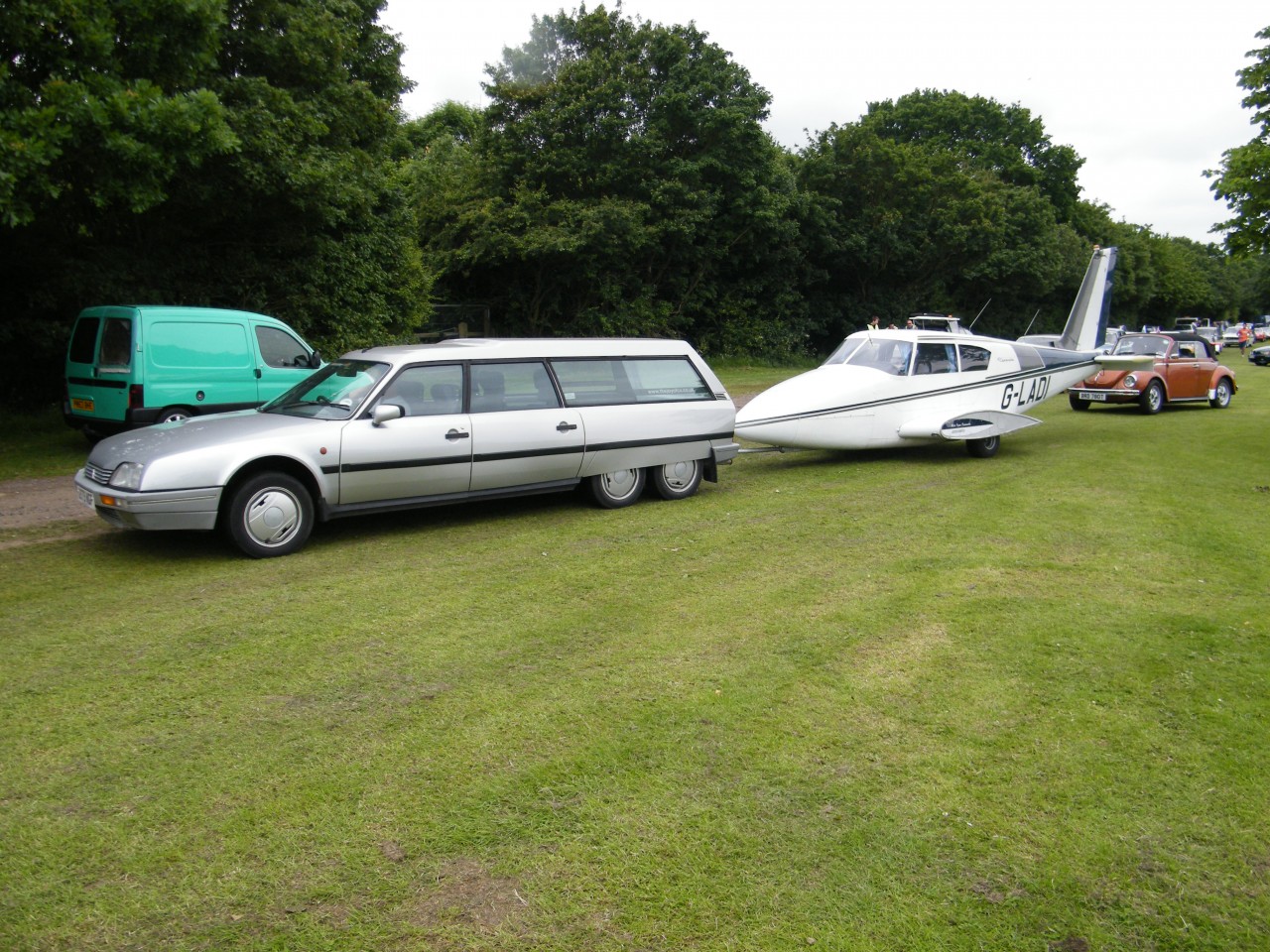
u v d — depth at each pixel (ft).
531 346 29.25
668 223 94.84
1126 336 68.80
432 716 14.51
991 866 10.84
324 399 26.45
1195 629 18.79
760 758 13.26
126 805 11.82
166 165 37.27
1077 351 50.83
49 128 33.04
